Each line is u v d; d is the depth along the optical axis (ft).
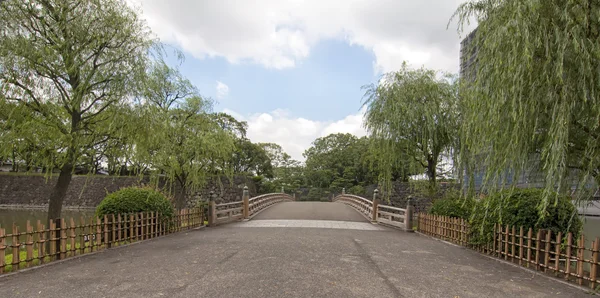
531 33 15.21
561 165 14.05
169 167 44.06
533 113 15.43
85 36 22.66
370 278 16.85
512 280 16.89
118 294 13.96
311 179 135.95
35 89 21.58
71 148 23.48
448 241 29.32
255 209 53.31
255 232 33.47
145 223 27.86
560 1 15.03
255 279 16.21
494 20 17.43
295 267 18.69
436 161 40.65
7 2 20.24
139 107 24.62
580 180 15.47
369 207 48.75
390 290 15.01
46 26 22.27
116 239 24.68
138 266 18.66
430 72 40.27
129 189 29.91
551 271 18.35
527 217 20.77
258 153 132.05
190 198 86.84
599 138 14.61
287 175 139.23
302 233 32.89
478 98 18.40
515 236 20.72
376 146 41.73
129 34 24.34
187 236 30.37
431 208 34.68
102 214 26.07
